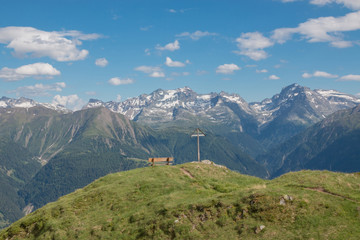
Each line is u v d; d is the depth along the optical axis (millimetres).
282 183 43000
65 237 39531
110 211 42781
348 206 32375
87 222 41188
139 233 35969
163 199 41219
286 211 32688
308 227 30406
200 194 42938
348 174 43781
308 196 34531
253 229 31562
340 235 28562
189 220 34906
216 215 34562
